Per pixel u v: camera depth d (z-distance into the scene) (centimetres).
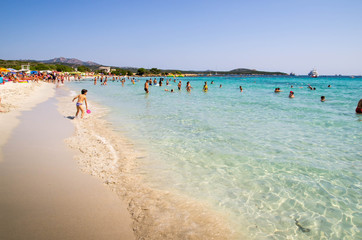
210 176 549
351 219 397
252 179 537
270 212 414
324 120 1195
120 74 15850
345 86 4753
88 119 1179
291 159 656
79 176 505
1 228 315
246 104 1828
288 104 1831
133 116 1291
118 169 563
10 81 3944
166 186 493
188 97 2397
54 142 738
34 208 371
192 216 390
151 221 367
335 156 681
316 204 441
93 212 375
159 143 793
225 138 858
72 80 7888
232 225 373
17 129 862
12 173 491
